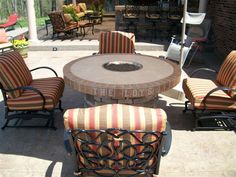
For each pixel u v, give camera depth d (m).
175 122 4.34
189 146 3.68
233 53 4.29
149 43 9.30
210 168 3.27
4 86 3.82
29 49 9.03
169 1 13.36
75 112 2.08
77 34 10.79
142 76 3.63
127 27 10.74
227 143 3.75
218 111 4.09
